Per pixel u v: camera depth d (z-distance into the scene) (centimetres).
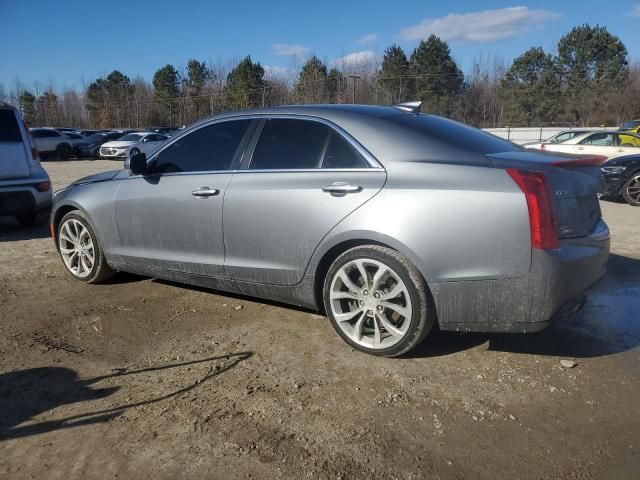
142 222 452
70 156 2852
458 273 316
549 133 4016
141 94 7544
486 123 5888
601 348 370
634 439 268
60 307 450
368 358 352
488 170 316
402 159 341
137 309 444
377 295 344
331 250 358
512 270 305
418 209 321
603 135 1605
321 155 368
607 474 242
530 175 306
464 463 249
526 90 5597
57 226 529
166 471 244
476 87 5962
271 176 381
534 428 276
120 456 254
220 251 409
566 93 5691
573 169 333
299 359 351
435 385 318
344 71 5950
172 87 7306
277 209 372
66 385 320
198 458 253
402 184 330
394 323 348
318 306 379
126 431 273
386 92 5628
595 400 303
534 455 255
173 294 481
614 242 698
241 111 421
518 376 329
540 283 304
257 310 439
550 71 5688
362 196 340
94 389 315
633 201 1067
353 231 340
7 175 739
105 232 481
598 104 5503
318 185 357
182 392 310
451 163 329
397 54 5856
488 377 328
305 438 267
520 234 303
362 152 352
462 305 320
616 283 516
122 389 315
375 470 245
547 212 303
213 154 421
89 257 504
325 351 362
